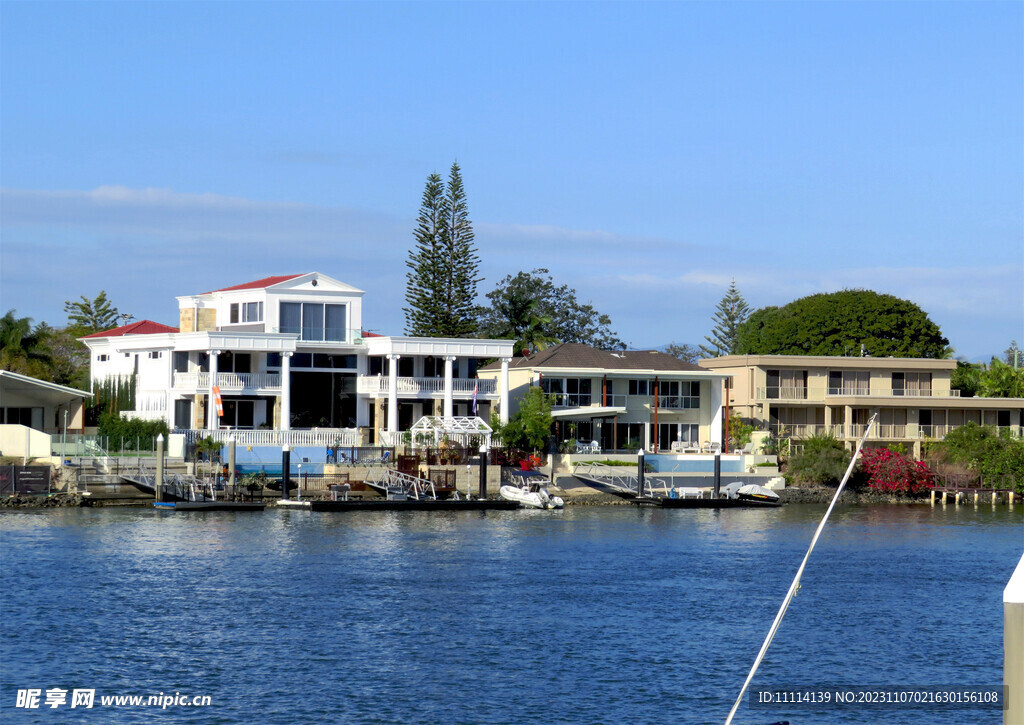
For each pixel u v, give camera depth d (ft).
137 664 127.13
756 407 379.76
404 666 127.95
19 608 152.76
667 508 305.32
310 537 227.61
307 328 337.31
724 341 590.14
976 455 353.10
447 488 298.97
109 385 341.21
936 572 198.49
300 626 146.41
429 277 395.75
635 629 147.64
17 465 270.05
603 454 335.88
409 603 161.99
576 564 199.93
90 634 139.74
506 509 290.56
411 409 345.51
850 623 154.10
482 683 121.60
